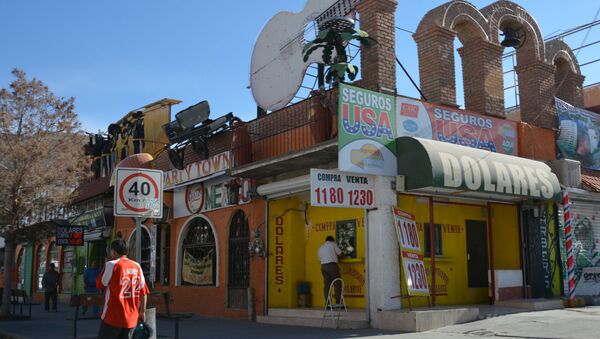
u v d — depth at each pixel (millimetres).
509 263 14750
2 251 34656
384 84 12820
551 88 16453
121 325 7113
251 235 15117
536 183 13664
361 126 11922
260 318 14336
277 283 14680
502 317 11953
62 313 19625
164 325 14195
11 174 16750
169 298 10359
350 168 11562
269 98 16656
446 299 13711
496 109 14945
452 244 14141
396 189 12203
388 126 12398
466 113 14008
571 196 15227
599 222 16125
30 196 17109
